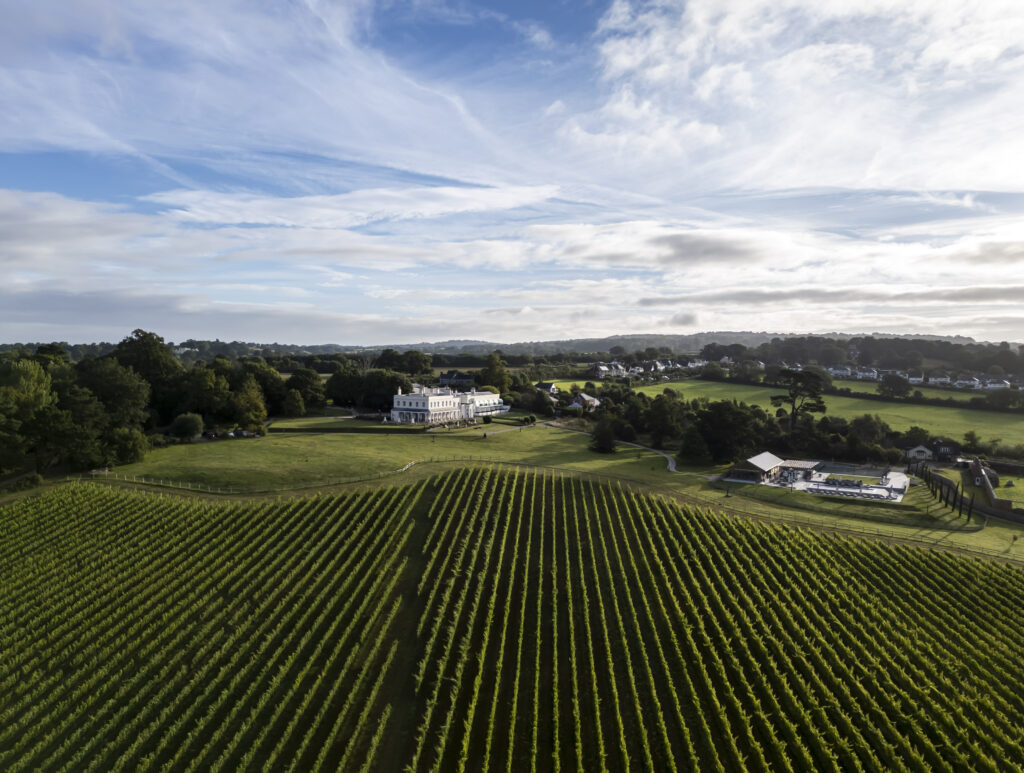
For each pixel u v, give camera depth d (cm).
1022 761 3266
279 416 13512
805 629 4491
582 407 15712
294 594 4719
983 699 3638
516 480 7575
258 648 4134
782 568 5397
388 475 7731
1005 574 5206
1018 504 7575
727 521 6438
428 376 19475
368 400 14825
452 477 7469
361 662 4047
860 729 3516
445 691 3834
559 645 4322
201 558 5178
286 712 3600
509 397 16538
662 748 3375
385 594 4781
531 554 5634
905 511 7506
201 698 3616
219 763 3127
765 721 3462
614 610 4753
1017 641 4325
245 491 6894
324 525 5850
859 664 4019
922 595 4922
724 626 4550
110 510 5897
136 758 3219
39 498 6053
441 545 5662
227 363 13625
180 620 4275
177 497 6500
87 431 7369
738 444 10900
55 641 4062
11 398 7038
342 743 3394
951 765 3259
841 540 5975
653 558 5597
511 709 3647
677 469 10156
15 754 3222
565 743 3444
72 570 4869
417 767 3231
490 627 4462
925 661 4022
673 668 4100
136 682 3725
